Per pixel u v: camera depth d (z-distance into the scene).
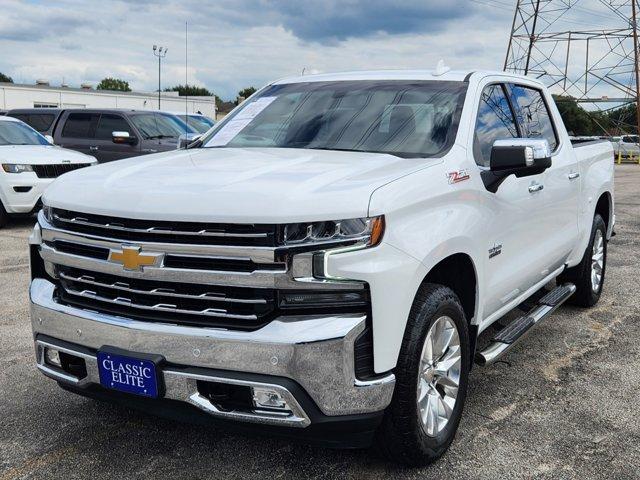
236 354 2.60
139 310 2.82
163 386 2.72
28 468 3.08
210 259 2.63
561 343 4.94
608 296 6.32
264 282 2.57
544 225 4.47
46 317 3.05
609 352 4.75
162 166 3.24
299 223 2.56
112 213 2.76
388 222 2.70
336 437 2.71
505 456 3.22
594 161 5.71
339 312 2.62
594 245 5.81
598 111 43.75
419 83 4.06
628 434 3.46
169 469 3.08
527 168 3.57
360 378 2.66
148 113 13.62
